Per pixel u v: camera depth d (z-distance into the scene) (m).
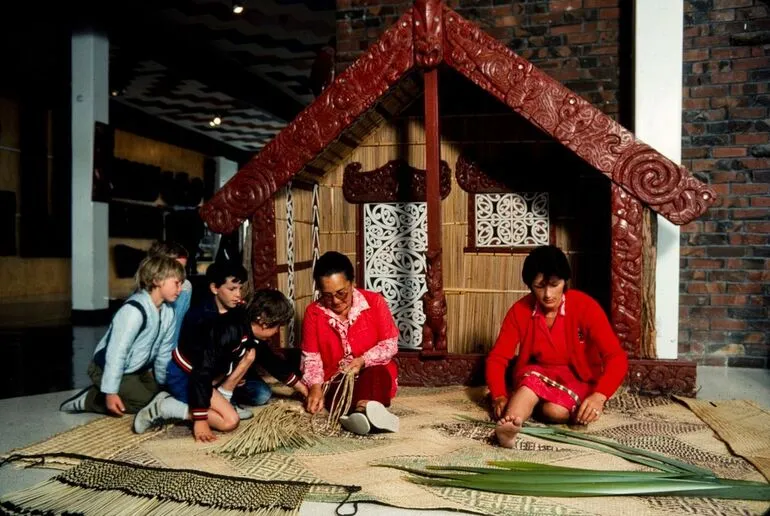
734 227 4.89
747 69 4.85
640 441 2.92
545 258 2.97
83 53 8.84
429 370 4.19
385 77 4.12
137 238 13.75
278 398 3.86
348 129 4.42
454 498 2.23
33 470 2.61
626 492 2.23
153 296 3.26
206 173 17.11
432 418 3.34
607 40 5.04
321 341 3.44
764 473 2.43
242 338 3.03
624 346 3.90
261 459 2.68
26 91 10.51
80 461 2.66
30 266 11.06
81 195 8.77
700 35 4.92
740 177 4.88
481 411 3.49
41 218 10.88
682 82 4.93
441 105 4.87
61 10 8.30
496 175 4.78
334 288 3.23
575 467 2.55
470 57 4.01
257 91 12.51
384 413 2.98
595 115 3.89
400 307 5.00
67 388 4.38
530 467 2.47
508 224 4.79
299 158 4.26
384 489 2.31
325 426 3.14
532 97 3.96
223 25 9.69
